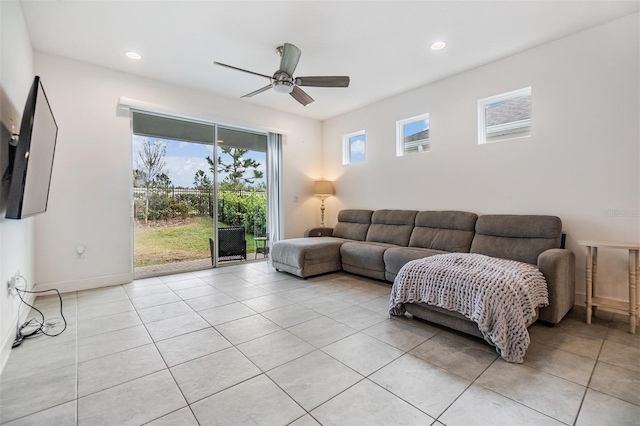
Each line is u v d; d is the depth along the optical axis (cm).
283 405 148
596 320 255
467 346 210
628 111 268
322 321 254
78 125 346
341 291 342
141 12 258
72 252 342
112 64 355
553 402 148
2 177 198
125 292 337
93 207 355
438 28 283
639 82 262
